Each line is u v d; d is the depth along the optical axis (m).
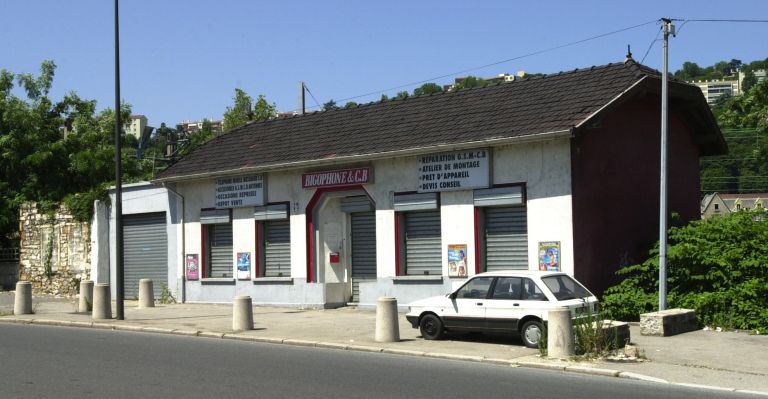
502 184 19.41
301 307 23.69
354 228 23.61
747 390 10.77
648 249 19.86
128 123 45.03
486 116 20.92
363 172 22.11
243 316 18.03
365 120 24.75
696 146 23.52
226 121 46.91
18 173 37.50
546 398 10.02
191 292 26.89
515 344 15.09
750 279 16.92
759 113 32.91
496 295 15.04
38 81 40.00
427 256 21.16
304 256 23.69
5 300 29.19
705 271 17.53
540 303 14.36
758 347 14.30
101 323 19.89
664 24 17.19
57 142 37.94
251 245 25.14
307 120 27.17
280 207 24.22
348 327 18.39
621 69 20.44
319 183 23.20
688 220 22.58
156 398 9.99
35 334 17.83
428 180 20.70
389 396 10.10
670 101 21.70
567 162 18.33
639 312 17.50
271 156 24.88
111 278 30.12
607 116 19.31
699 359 13.15
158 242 28.61
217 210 26.00
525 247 19.22
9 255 35.38
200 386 10.83
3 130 37.75
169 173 27.38
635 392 10.50
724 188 47.22
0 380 11.35
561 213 18.36
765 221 18.19
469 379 11.48
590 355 13.23
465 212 20.08
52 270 31.95
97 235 30.06
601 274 18.73
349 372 12.11
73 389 10.63
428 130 21.61
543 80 21.92
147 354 14.23
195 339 17.02
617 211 19.45
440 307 15.70
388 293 21.64
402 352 14.43
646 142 20.77
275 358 13.77
